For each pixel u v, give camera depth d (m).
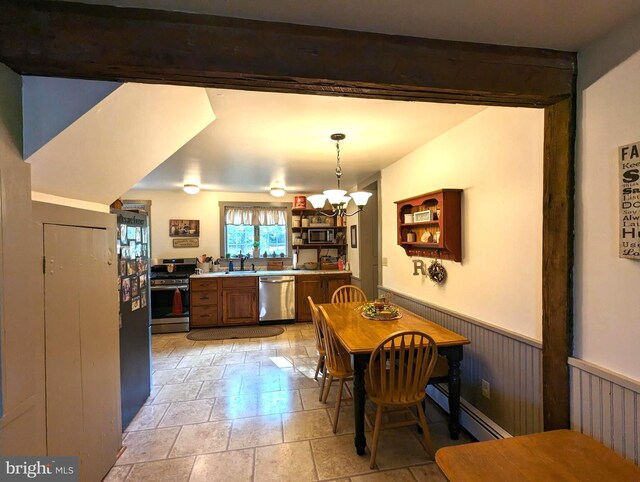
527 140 1.83
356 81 1.25
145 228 2.77
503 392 2.03
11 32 1.05
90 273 1.75
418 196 2.81
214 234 5.68
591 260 1.37
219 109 2.12
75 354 1.61
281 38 1.19
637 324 1.20
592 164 1.36
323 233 5.93
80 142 1.43
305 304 5.35
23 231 1.16
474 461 1.21
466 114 2.25
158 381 3.14
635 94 1.20
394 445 2.15
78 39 1.08
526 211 1.85
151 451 2.10
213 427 2.37
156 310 4.86
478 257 2.26
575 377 1.44
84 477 1.67
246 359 3.74
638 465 1.19
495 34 1.29
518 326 1.91
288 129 2.51
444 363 2.38
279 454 2.06
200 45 1.14
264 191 5.68
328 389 2.70
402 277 3.46
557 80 1.41
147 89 1.51
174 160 3.47
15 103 1.13
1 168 1.06
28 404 1.17
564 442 1.32
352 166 3.80
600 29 1.26
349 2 1.09
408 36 1.29
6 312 1.07
